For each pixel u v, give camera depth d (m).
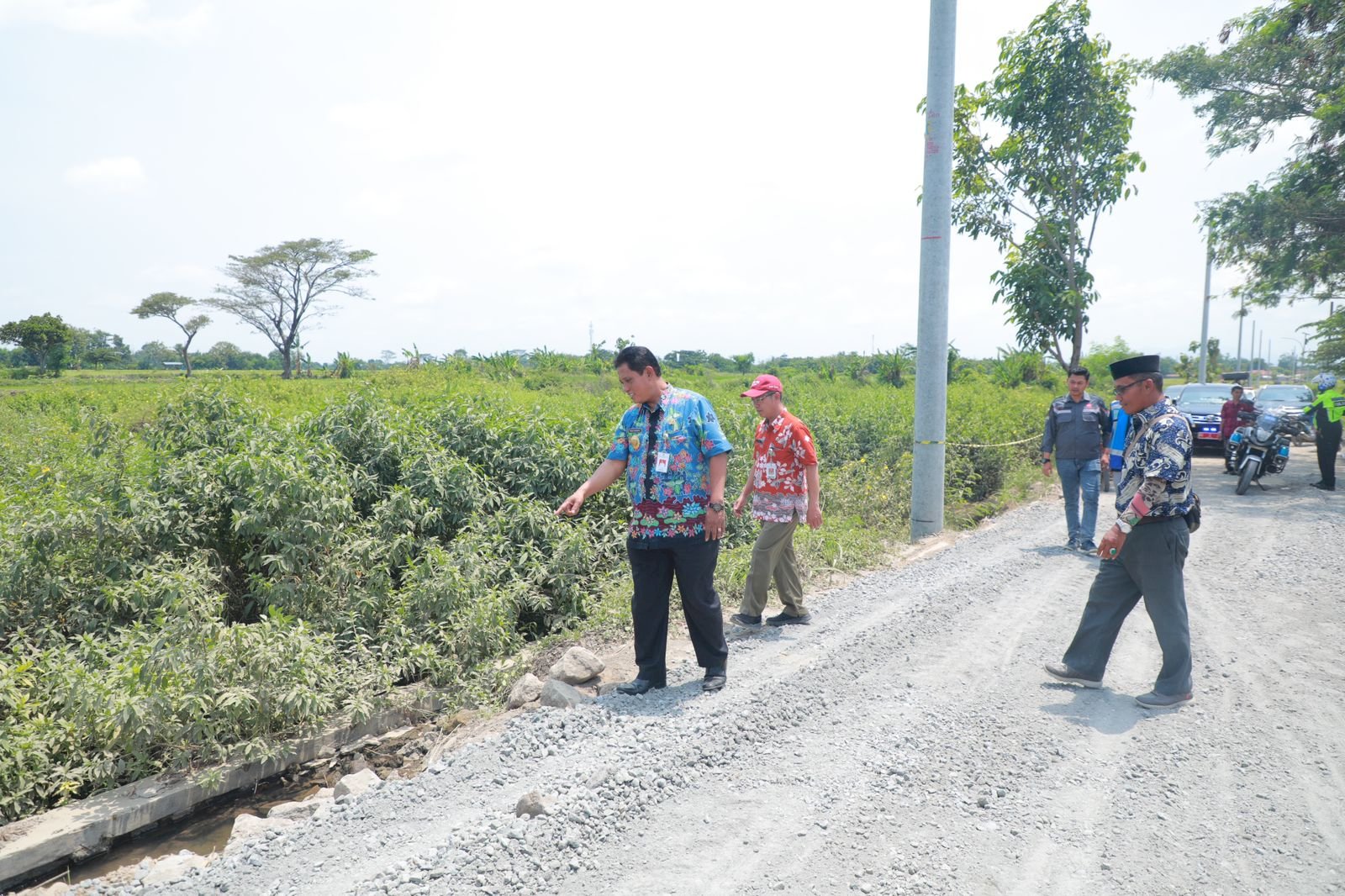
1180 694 4.09
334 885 2.75
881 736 3.73
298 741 4.45
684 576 4.37
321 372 58.75
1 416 16.16
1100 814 3.08
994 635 5.29
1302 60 14.27
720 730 3.75
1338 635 5.28
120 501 5.54
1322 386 12.32
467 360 29.62
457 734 4.46
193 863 3.25
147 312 55.72
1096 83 16.94
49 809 3.97
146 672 4.15
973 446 11.92
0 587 5.11
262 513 5.34
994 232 18.72
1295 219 14.39
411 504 6.16
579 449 7.82
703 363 47.88
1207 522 9.49
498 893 2.62
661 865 2.77
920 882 2.65
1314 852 2.82
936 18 8.66
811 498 5.32
